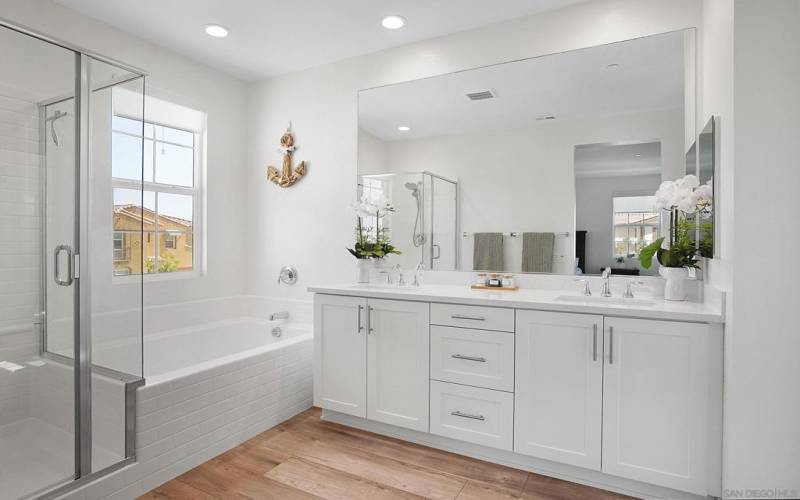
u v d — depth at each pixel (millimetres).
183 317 3371
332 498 2025
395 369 2572
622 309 1970
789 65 1625
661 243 2326
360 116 3348
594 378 2045
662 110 2438
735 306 1691
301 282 3615
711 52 2096
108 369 2053
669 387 1907
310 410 3117
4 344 1806
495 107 2881
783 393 1640
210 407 2404
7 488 1769
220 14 2754
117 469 2002
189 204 3541
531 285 2770
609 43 2557
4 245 1813
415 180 3137
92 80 2070
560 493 2068
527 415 2197
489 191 2900
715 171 1931
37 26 2518
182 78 3346
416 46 3129
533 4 2641
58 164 1957
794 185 1621
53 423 1878
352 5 2648
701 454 1857
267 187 3793
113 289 2109
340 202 3441
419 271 3113
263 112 3805
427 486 2125
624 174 2537
